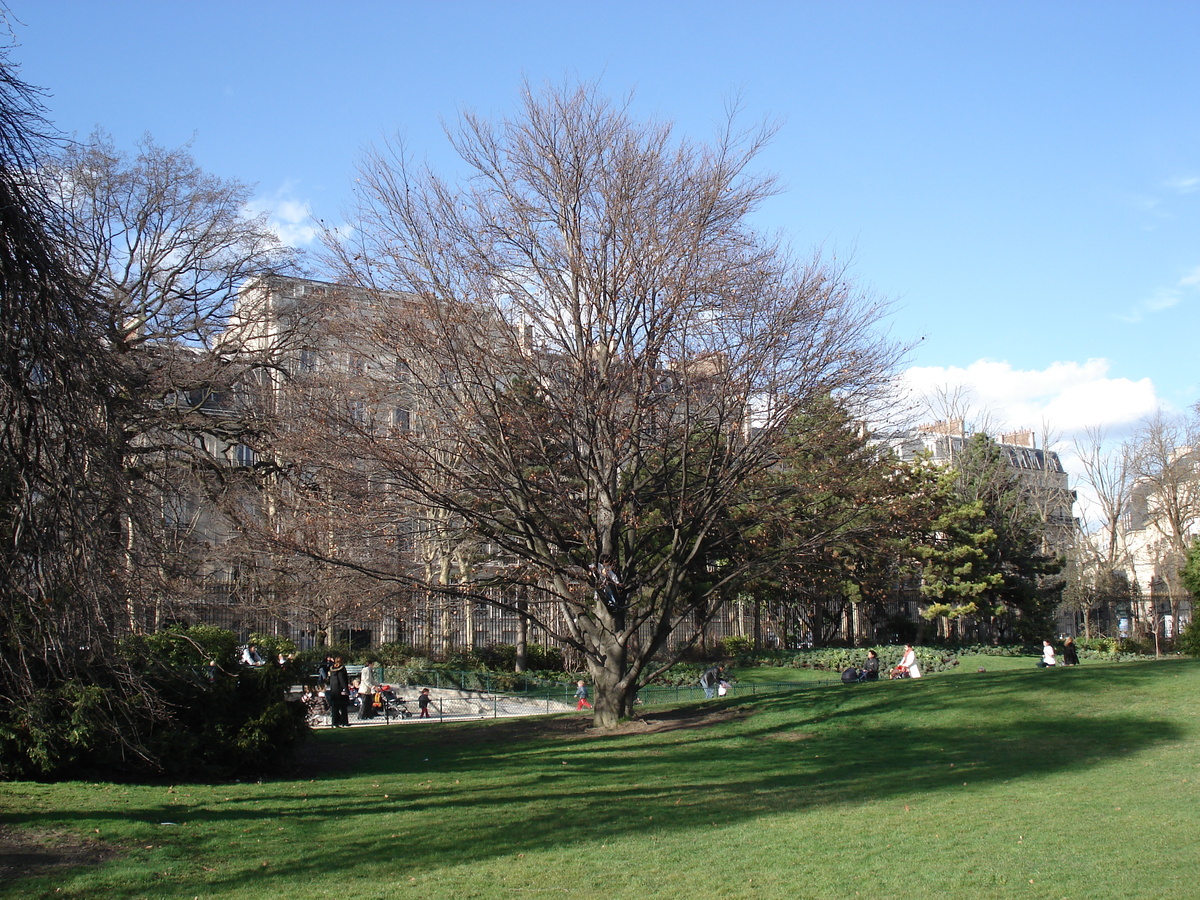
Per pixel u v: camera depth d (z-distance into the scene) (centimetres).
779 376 1964
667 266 1903
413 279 1881
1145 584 7625
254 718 1449
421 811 1206
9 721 1241
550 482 1975
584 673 3578
